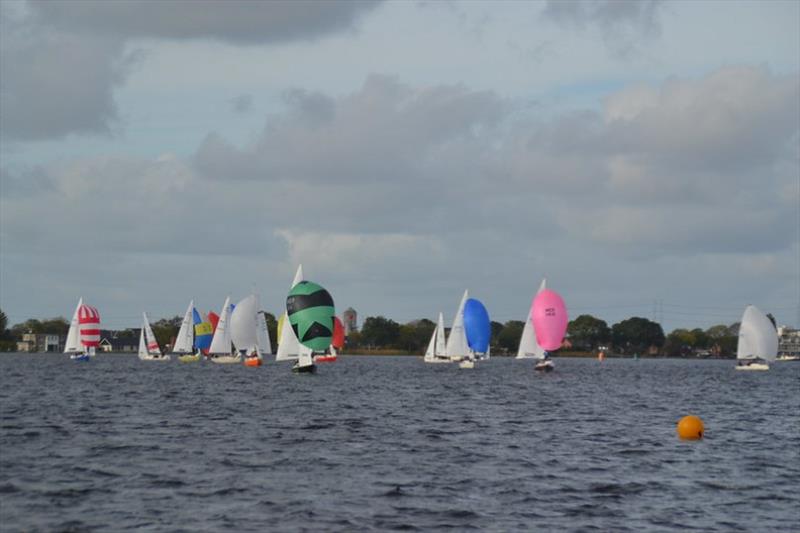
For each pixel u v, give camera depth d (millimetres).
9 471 91688
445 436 125438
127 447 109562
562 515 75812
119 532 68062
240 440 117625
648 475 95000
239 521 71938
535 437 126188
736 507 80125
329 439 120000
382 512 75750
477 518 74250
